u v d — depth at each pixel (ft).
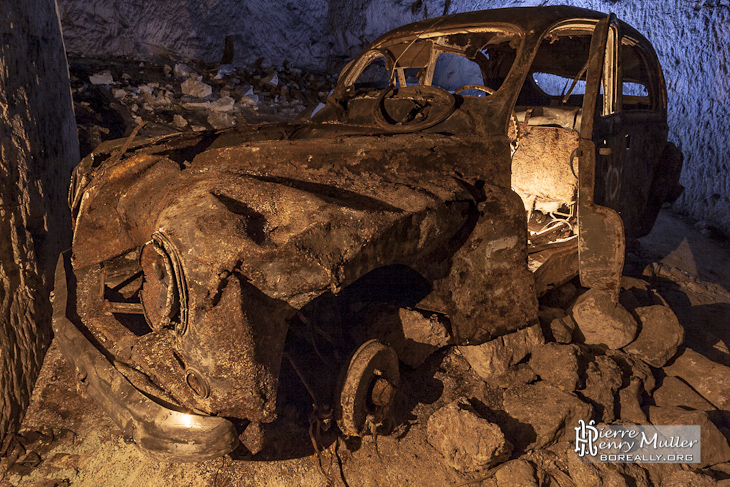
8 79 8.73
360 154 7.55
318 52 31.58
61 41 11.62
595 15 10.43
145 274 7.62
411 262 7.01
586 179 8.45
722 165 16.97
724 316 11.60
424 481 6.88
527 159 11.13
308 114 22.77
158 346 6.53
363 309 8.11
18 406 7.79
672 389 8.60
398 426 7.59
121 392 6.10
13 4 9.09
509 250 7.96
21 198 8.69
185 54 26.55
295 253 5.67
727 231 16.42
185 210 6.22
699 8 17.88
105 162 8.61
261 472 6.89
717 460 7.40
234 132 9.52
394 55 11.91
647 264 13.65
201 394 5.76
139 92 21.57
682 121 18.86
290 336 7.91
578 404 7.61
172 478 6.81
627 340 9.00
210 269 5.57
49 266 9.45
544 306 9.64
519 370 8.42
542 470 6.99
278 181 6.99
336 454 7.18
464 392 8.17
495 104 8.94
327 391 7.63
